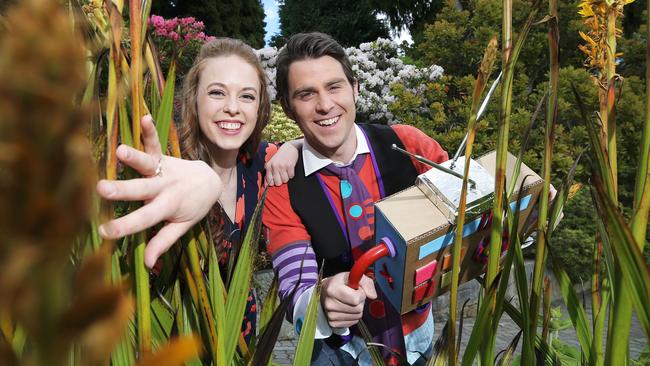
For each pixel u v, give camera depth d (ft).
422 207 3.17
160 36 19.69
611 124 1.78
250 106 4.89
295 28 50.08
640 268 1.43
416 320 5.37
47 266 0.27
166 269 1.91
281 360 11.45
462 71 24.57
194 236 1.79
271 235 5.05
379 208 3.19
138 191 1.41
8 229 0.26
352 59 22.48
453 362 2.02
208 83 4.79
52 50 0.27
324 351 5.07
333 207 5.01
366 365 5.08
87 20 1.42
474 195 3.03
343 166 5.05
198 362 1.75
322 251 5.02
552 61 1.85
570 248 17.61
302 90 4.87
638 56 20.13
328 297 3.62
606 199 1.44
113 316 0.30
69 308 0.29
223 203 4.97
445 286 3.31
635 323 12.44
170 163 1.56
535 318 2.00
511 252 1.94
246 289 2.03
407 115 21.42
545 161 1.94
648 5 1.59
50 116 0.27
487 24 24.03
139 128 1.46
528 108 21.54
